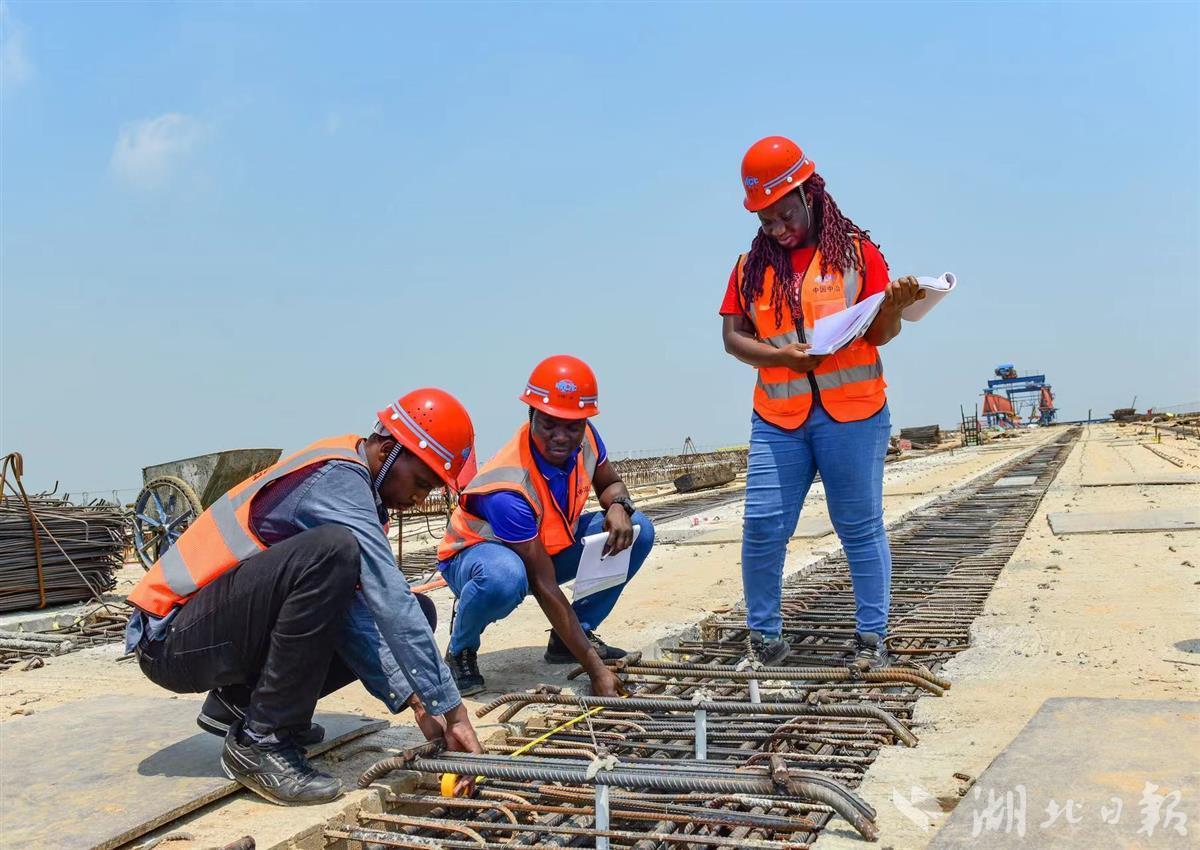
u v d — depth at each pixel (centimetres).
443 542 444
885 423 440
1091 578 634
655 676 452
